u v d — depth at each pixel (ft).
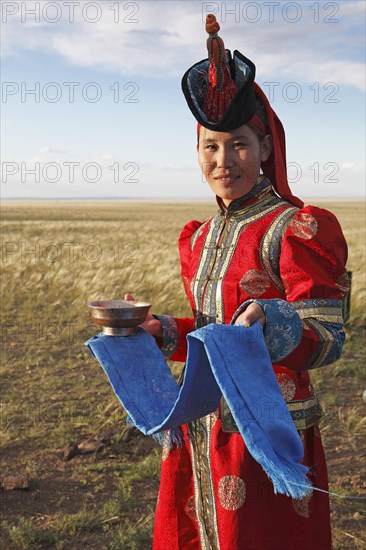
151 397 6.04
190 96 6.29
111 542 12.12
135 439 16.99
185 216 206.90
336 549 11.97
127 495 13.83
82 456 16.05
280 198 6.74
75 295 40.68
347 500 13.67
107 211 252.01
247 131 6.35
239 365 5.20
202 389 5.56
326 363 5.71
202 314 6.70
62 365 24.98
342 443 16.78
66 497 14.02
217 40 6.18
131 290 41.11
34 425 18.16
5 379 23.00
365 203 411.75
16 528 12.47
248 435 5.00
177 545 6.95
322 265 5.93
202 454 6.56
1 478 14.38
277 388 5.33
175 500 6.97
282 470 4.96
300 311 5.74
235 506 6.17
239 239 6.49
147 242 84.99
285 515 6.21
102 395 20.99
